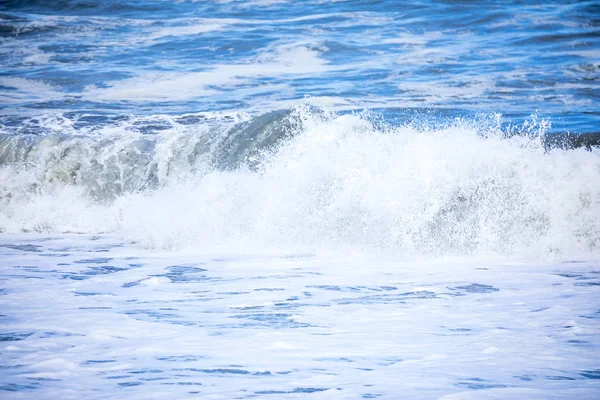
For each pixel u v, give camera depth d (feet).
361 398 32.65
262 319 50.90
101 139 136.05
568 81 193.88
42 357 40.19
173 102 184.96
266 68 223.10
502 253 84.17
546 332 45.88
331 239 90.84
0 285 66.64
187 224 97.40
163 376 36.47
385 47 241.76
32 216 119.85
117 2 324.80
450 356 40.14
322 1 310.65
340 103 173.47
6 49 259.60
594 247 85.25
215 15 303.07
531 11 278.46
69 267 78.69
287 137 121.19
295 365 38.52
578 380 35.17
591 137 118.93
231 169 119.03
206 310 54.34
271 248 90.33
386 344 43.11
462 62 219.41
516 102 170.81
